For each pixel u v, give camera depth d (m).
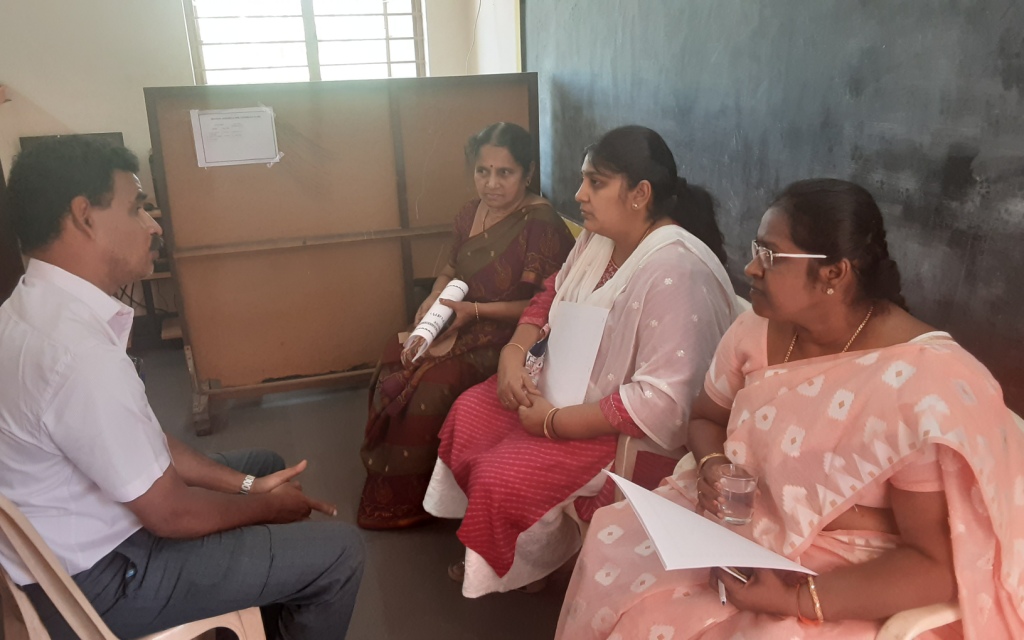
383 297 2.97
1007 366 1.22
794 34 1.61
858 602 1.01
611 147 1.61
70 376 1.10
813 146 1.60
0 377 1.12
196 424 2.78
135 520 1.25
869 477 1.03
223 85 2.53
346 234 2.83
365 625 1.81
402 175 2.80
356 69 4.14
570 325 1.74
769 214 1.12
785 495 1.12
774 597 1.05
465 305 2.17
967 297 1.28
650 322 1.55
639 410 1.52
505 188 2.17
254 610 1.36
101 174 1.20
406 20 4.13
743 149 1.85
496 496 1.61
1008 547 0.99
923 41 1.30
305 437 2.76
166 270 3.68
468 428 1.86
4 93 3.33
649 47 2.24
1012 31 1.13
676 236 1.60
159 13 3.51
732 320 1.62
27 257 1.25
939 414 0.96
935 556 0.99
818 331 1.14
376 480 2.19
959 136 1.25
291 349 2.93
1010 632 1.02
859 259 1.06
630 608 1.20
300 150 2.68
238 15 3.93
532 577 1.74
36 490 1.16
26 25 3.39
